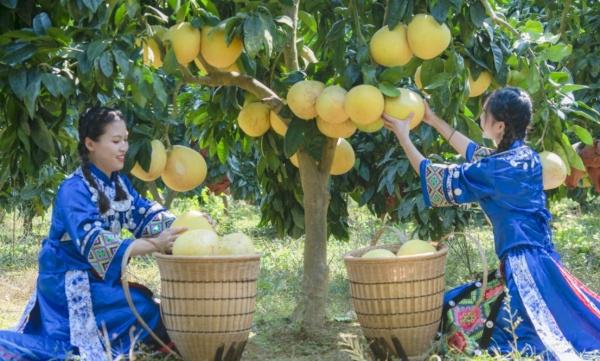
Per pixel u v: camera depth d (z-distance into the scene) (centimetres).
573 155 412
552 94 416
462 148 372
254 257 329
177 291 325
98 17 346
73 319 339
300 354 405
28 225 941
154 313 350
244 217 1331
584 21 609
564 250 748
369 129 364
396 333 340
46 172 662
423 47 349
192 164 385
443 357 351
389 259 334
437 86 362
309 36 467
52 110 376
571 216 1102
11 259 786
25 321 349
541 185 353
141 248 334
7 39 335
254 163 951
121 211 358
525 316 344
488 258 653
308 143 384
